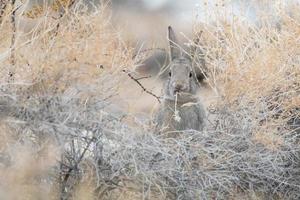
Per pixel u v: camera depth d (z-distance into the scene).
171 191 15.47
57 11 16.64
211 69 17.75
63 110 14.87
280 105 17.28
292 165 16.73
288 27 18.08
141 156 15.34
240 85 17.14
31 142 14.47
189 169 15.54
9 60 14.95
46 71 14.91
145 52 18.80
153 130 16.59
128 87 16.20
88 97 15.14
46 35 15.51
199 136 16.48
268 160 16.27
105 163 15.17
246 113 17.08
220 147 16.30
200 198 15.40
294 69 17.61
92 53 15.20
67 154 14.90
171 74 17.09
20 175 13.95
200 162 15.88
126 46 16.45
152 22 23.36
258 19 19.14
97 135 15.04
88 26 15.73
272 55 17.36
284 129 17.11
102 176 14.98
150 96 17.88
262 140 16.31
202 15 21.00
